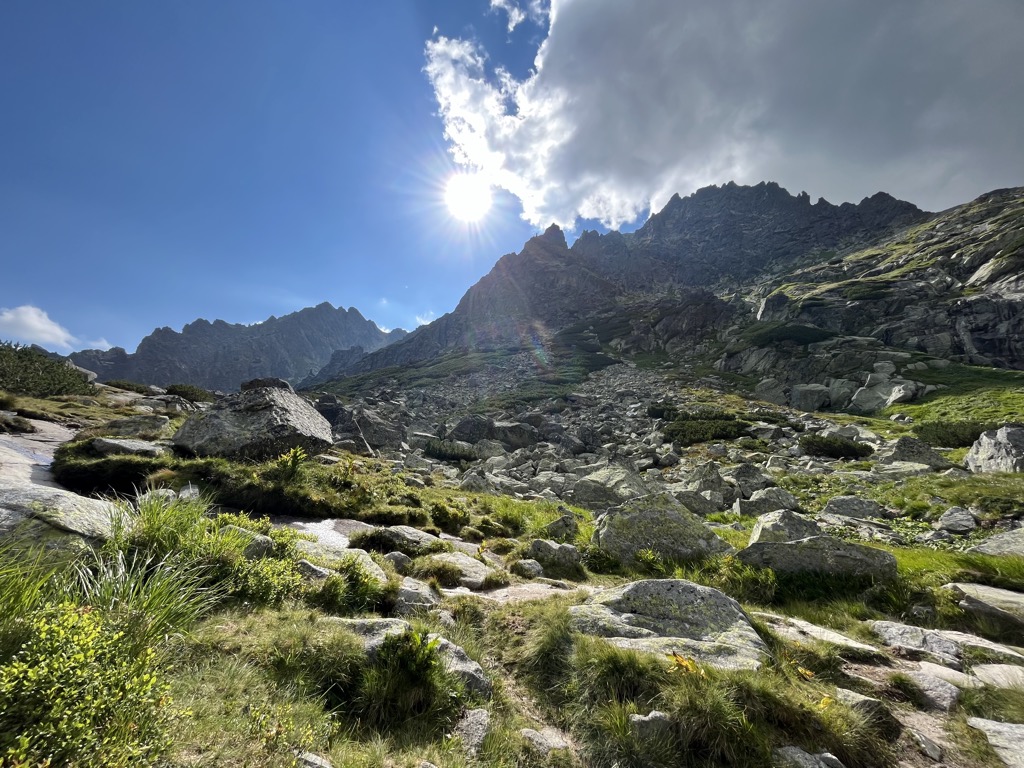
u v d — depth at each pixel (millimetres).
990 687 6387
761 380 90000
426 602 8156
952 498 19062
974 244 120438
